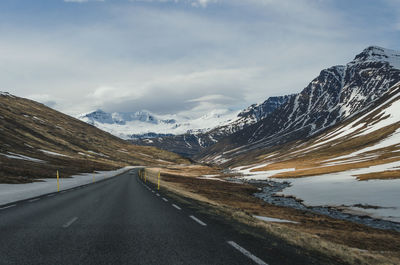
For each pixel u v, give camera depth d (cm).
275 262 658
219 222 1206
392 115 16150
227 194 4281
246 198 4041
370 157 9650
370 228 2028
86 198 2152
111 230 1003
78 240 852
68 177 5941
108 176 7175
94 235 922
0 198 2142
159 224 1124
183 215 1369
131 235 926
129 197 2230
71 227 1055
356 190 4062
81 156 15125
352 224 2153
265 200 4078
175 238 888
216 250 752
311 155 15725
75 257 680
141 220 1213
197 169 17762
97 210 1512
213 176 12006
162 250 748
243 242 847
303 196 4269
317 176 7206
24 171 5025
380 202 3086
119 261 653
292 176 8312
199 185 5803
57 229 1016
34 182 4125
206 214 1439
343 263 693
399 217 2462
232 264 637
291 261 671
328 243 958
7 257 676
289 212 2681
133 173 9156
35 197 2239
